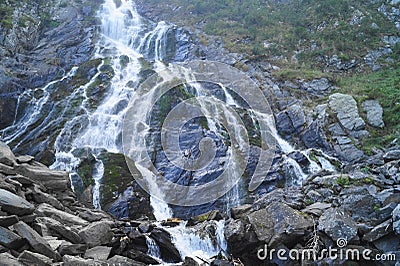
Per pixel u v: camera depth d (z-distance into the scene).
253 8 21.17
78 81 15.12
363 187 8.83
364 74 16.06
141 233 7.87
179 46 18.34
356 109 13.31
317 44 17.67
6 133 12.89
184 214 10.57
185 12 21.70
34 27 17.31
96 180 10.74
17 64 15.26
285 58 17.23
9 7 17.47
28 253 5.42
